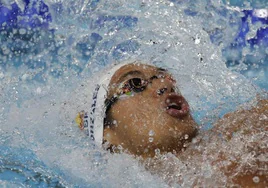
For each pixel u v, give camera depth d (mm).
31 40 12445
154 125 7441
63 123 8758
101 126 7895
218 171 6762
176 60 9984
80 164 8031
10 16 13031
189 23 10664
